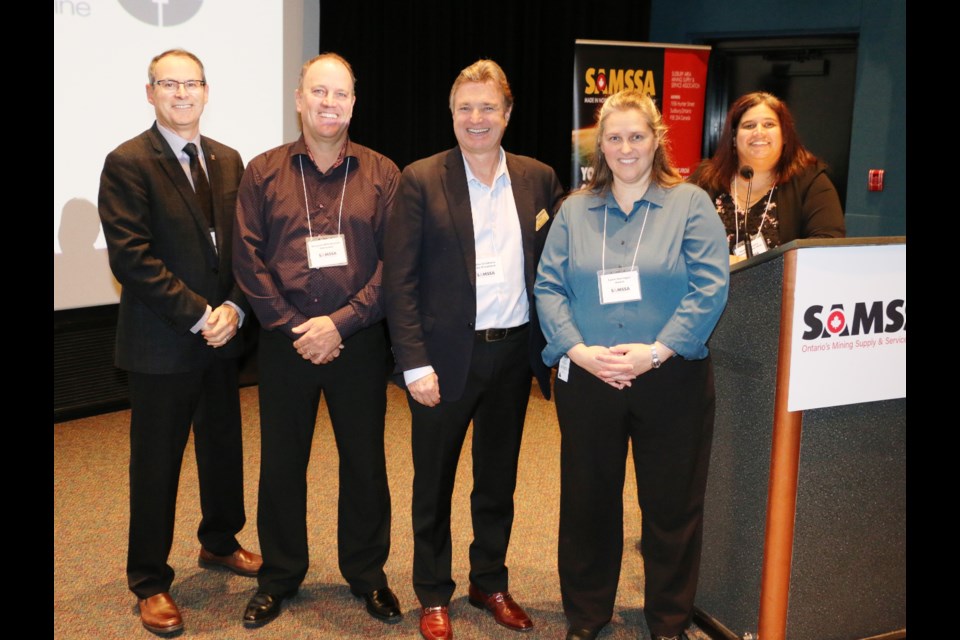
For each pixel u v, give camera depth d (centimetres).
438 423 222
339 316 220
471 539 292
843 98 532
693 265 199
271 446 233
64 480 343
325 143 222
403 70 506
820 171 259
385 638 231
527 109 541
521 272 220
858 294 195
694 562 216
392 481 345
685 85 504
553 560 279
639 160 198
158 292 218
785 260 190
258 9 432
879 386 201
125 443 390
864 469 207
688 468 207
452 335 216
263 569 243
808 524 205
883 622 217
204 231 229
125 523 303
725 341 215
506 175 220
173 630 229
